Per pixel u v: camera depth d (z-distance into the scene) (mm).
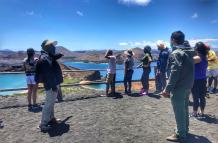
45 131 3340
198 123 3578
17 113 4145
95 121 3680
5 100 5023
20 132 3322
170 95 2891
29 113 4145
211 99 4984
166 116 3926
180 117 2879
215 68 5355
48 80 3340
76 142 3000
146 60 5336
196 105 3799
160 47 5383
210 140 2990
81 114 4016
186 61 2750
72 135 3197
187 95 2930
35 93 4449
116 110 4234
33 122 3689
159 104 4641
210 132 3240
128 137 3111
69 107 4430
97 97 5215
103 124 3555
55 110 4242
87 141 3020
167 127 3443
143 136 3137
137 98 5094
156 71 5770
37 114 4086
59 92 4895
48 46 3373
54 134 3240
